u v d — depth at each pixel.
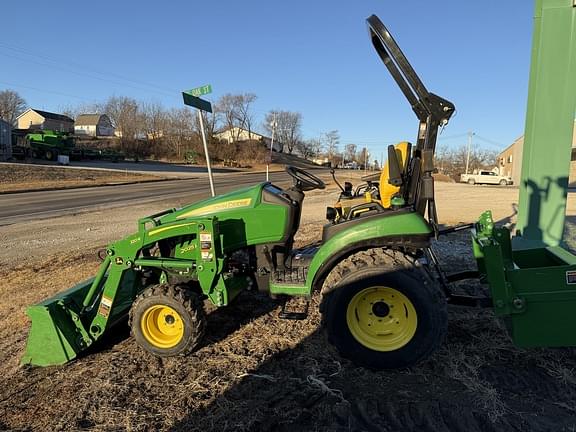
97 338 3.94
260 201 4.12
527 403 3.03
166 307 3.79
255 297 5.23
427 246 3.56
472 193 21.77
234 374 3.54
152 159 68.38
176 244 4.18
